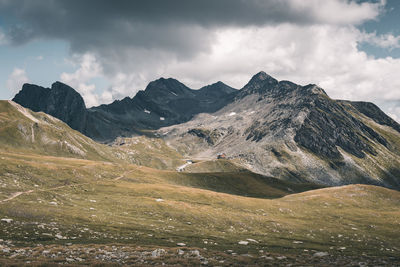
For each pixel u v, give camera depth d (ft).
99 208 277.23
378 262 157.17
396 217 378.73
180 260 114.32
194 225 261.03
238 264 121.08
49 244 140.97
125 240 171.63
